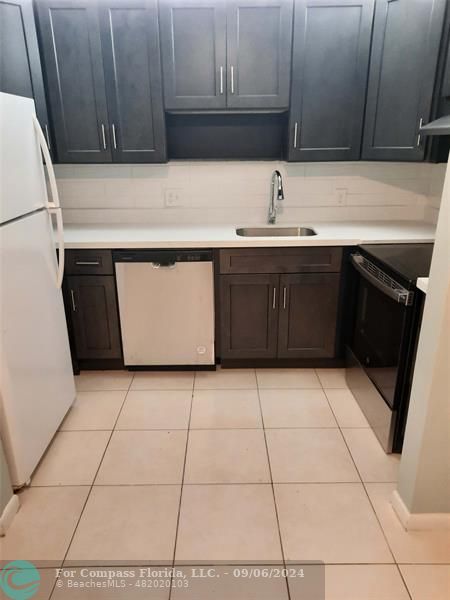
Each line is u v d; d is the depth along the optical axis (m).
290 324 2.69
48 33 2.41
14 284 1.73
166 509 1.76
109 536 1.64
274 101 2.54
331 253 2.53
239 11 2.38
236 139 2.91
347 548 1.58
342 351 2.76
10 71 2.33
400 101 2.38
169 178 2.97
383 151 2.52
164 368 2.81
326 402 2.48
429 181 2.95
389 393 2.02
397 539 1.62
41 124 2.48
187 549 1.59
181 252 2.50
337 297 2.63
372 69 2.45
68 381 2.31
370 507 1.76
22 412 1.80
